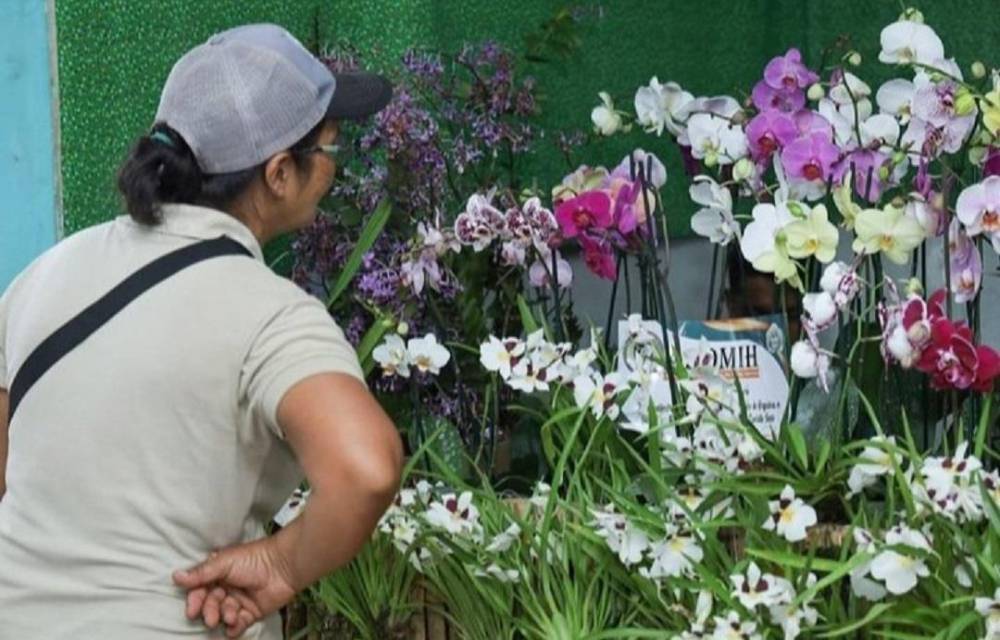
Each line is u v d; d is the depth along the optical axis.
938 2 3.32
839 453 2.43
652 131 2.95
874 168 2.56
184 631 1.91
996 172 2.53
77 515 1.93
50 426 1.95
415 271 2.76
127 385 1.92
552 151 3.33
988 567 2.19
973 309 2.54
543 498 2.52
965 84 2.52
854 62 2.72
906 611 2.29
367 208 2.90
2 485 2.18
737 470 2.43
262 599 1.94
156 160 2.00
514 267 2.91
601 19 3.40
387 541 2.60
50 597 1.93
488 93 3.08
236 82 1.98
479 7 3.30
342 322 2.95
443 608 2.65
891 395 2.61
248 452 1.93
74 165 2.93
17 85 2.93
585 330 3.15
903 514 2.34
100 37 2.96
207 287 1.93
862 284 2.49
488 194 2.85
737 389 2.49
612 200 2.72
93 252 2.03
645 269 2.78
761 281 2.98
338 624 2.66
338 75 2.13
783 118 2.61
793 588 2.31
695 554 2.35
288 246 3.13
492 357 2.57
